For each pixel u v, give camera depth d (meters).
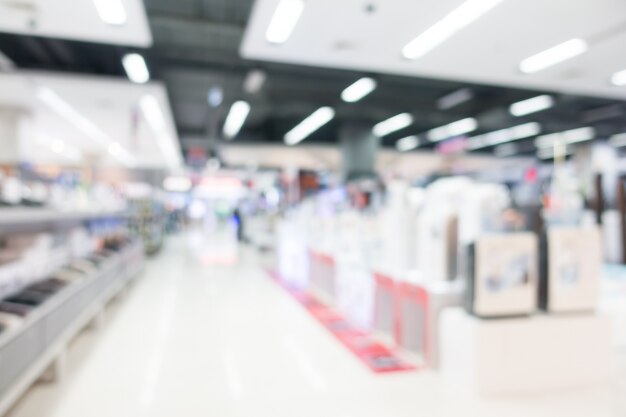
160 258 10.32
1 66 6.25
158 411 2.48
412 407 2.52
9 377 2.09
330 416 2.43
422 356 3.26
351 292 4.46
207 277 7.34
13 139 8.09
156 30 6.92
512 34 3.84
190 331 4.07
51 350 2.68
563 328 2.75
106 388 2.79
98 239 5.54
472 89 9.77
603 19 3.52
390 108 10.99
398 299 3.43
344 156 13.09
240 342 3.73
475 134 14.77
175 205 24.55
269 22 3.66
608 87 5.41
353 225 4.78
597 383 2.81
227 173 25.19
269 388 2.79
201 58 7.87
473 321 2.65
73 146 12.91
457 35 3.87
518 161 19.56
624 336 3.41
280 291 6.02
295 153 17.20
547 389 2.72
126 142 12.12
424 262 3.25
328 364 3.19
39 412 2.46
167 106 8.14
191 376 2.99
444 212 3.14
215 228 27.17
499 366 2.64
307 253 6.20
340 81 9.58
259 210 15.58
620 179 7.07
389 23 3.65
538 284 2.88
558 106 11.01
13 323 2.24
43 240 3.83
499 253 2.70
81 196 5.13
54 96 7.36
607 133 13.84
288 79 9.45
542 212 2.92
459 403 2.56
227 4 6.12
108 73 7.59
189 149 19.11
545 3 3.31
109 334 3.98
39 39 6.33
